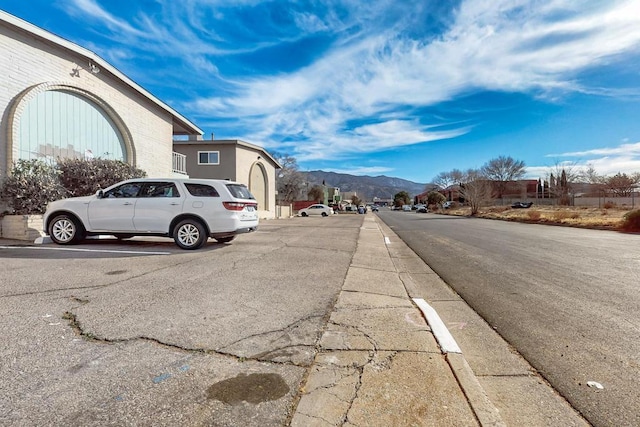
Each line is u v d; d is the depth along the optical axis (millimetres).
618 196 43750
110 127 13164
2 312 3463
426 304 4332
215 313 3598
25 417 1902
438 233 16156
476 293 5266
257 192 28188
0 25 9008
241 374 2438
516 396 2451
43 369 2395
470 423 2006
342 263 6816
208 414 1989
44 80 10180
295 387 2299
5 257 6477
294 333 3176
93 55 11453
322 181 80875
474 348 3270
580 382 2650
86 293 4168
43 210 8953
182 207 7598
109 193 7953
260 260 6641
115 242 8742
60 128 10883
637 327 3805
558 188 43500
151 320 3344
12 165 9117
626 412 2266
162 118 16688
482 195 40719
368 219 31141
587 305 4617
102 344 2807
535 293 5242
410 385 2379
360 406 2127
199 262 6266
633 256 8773
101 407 2012
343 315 3723
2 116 9023
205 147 24562
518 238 13500
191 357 2645
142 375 2363
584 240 12641
